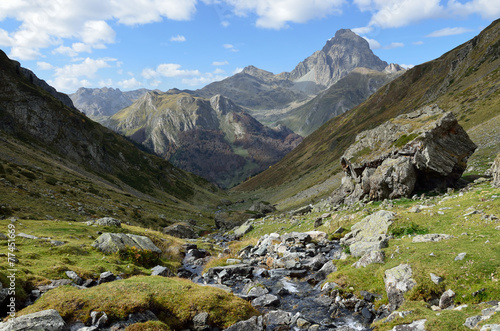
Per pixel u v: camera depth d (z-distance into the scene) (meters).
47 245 28.36
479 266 16.41
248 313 19.02
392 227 26.97
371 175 45.06
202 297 19.31
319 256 28.25
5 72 124.56
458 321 13.01
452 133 42.50
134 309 17.58
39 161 85.31
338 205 50.16
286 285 24.55
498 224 21.41
